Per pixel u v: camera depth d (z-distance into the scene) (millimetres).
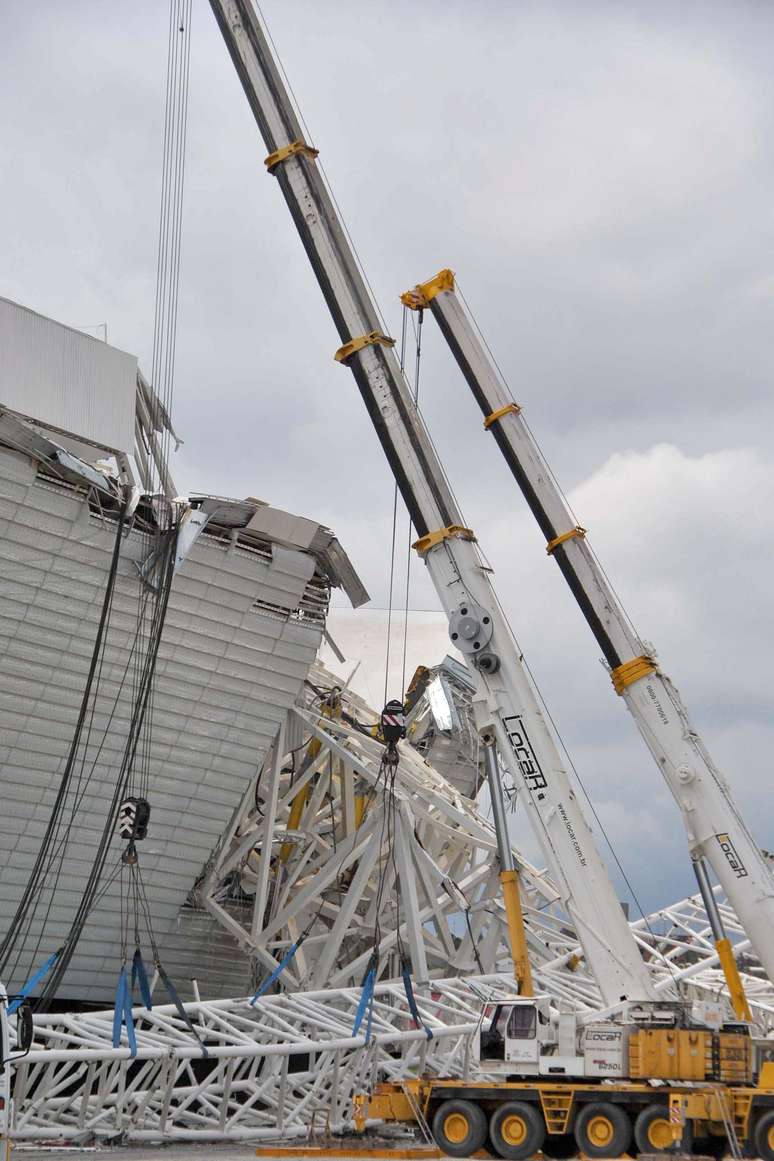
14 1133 36969
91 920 52750
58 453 45438
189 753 53281
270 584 52219
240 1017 43688
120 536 48156
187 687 52281
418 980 53438
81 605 48438
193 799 54031
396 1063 45219
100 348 50438
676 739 42062
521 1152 31938
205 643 52000
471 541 42875
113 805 51406
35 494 45844
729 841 41188
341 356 44469
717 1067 33125
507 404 44688
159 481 55188
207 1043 47875
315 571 54156
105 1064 39312
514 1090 32812
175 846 54219
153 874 53906
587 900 39094
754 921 40750
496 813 40281
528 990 38031
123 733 50906
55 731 49188
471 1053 48312
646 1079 33062
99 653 49406
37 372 48250
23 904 48250
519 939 38688
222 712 53625
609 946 38625
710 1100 31375
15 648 47562
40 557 46938
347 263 45094
